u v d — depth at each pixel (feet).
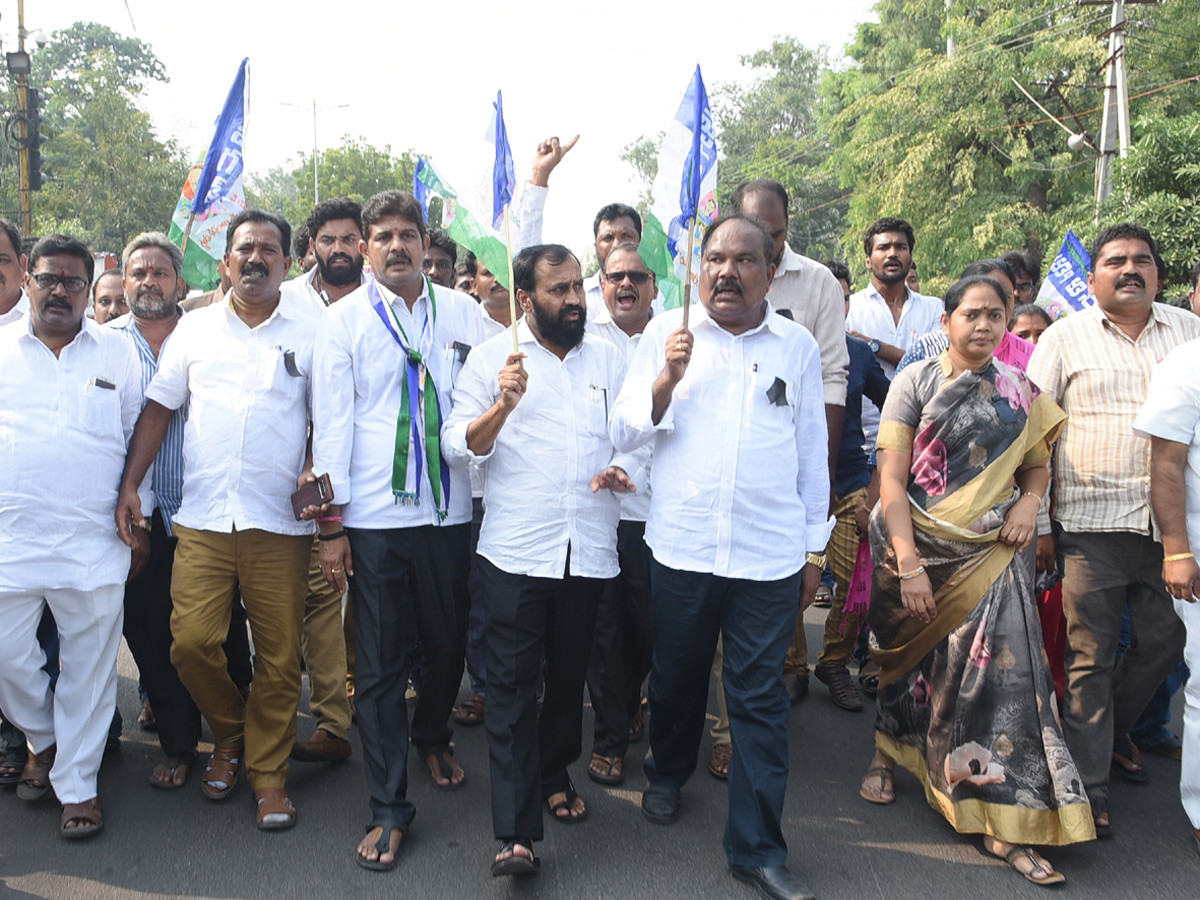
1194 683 11.80
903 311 19.84
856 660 18.62
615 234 16.70
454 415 11.98
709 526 11.05
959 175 65.82
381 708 11.62
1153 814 12.75
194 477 12.01
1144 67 63.05
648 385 11.38
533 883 10.79
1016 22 65.05
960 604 11.66
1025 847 11.25
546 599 11.36
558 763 12.16
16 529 11.53
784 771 10.76
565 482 11.38
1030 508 11.65
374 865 11.00
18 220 88.74
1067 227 58.44
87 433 11.86
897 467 12.20
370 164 147.13
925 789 12.37
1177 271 34.14
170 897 10.44
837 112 99.40
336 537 11.72
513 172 11.30
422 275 12.84
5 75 124.98
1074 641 12.71
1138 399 12.67
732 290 10.75
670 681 11.72
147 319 13.76
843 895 10.68
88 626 11.82
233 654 14.38
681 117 11.26
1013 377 11.94
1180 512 11.73
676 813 12.34
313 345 12.51
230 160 13.71
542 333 11.64
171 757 13.12
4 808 12.34
